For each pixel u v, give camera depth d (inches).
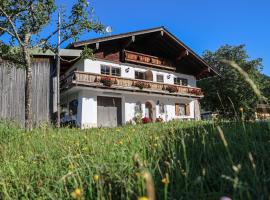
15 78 757.9
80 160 171.0
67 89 991.6
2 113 735.1
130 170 133.9
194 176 123.5
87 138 252.5
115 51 1083.3
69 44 896.9
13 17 604.1
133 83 1055.6
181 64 1289.4
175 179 125.0
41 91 778.2
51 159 185.2
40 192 140.4
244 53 1847.9
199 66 1294.3
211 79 1621.6
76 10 607.5
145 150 162.4
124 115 1067.3
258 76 1633.9
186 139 181.3
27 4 585.9
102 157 165.8
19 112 750.5
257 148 141.9
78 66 1025.5
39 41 620.1
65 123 968.3
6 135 332.2
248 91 1460.4
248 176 111.7
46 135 311.6
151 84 1104.8
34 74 781.3
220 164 129.9
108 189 126.6
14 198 140.6
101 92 1026.7
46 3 580.1
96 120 1003.3
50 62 797.9
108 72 1055.6
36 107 767.7
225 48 1878.7
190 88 1241.4
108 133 311.0
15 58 637.9
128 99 1091.3
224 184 111.3
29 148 246.5
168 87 1155.3
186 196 108.3
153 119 1122.7
